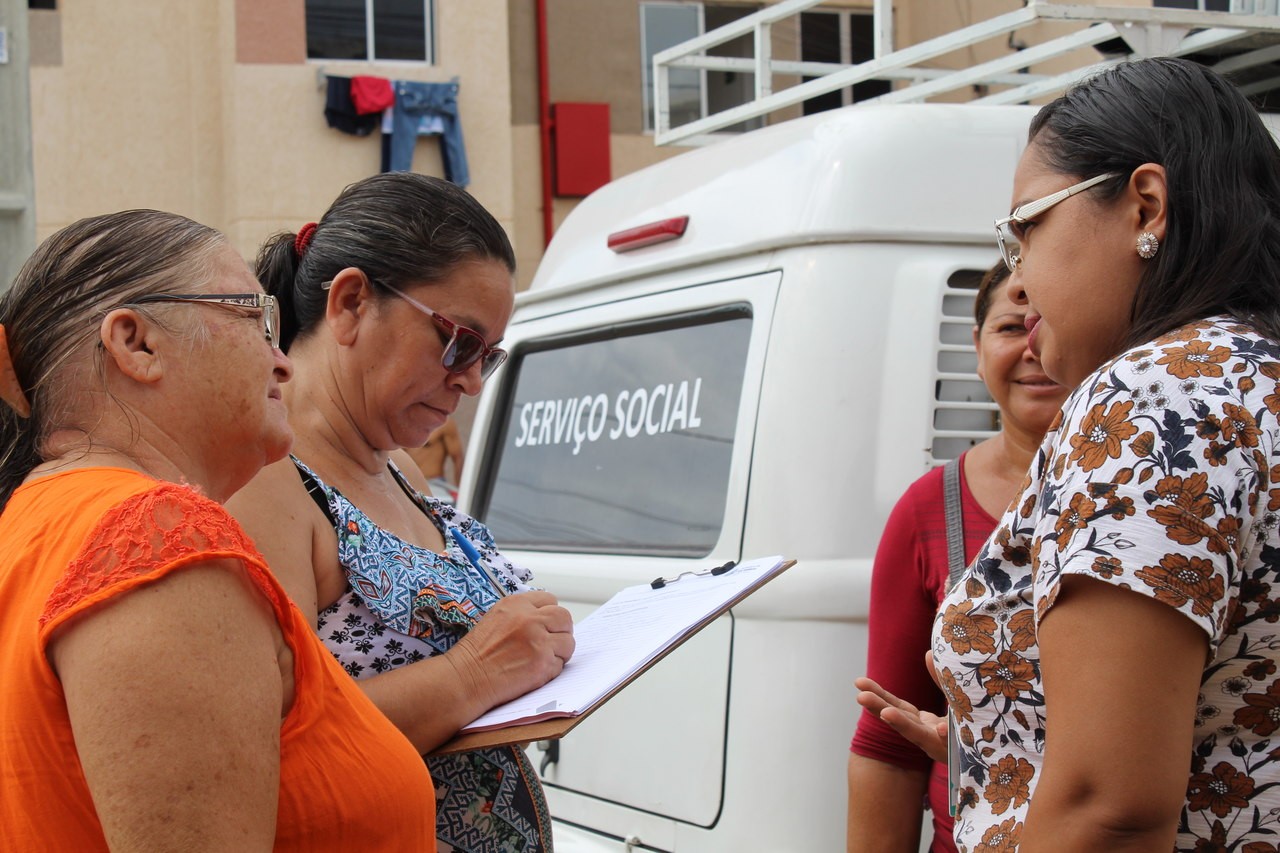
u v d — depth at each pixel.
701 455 3.00
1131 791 1.29
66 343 1.45
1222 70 3.85
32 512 1.38
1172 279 1.48
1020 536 1.57
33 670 1.28
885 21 3.90
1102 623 1.32
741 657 2.70
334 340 2.00
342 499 1.90
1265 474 1.35
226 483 1.54
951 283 2.83
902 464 2.71
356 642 1.86
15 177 4.57
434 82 12.85
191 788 1.23
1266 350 1.41
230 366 1.49
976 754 1.64
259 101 12.60
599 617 2.22
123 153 12.82
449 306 1.98
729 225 3.11
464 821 1.89
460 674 1.83
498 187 13.20
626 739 2.96
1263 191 1.53
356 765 1.43
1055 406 2.27
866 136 2.87
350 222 2.00
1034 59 3.51
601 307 3.54
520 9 13.52
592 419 3.47
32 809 1.27
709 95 14.02
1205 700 1.39
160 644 1.25
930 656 2.13
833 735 2.59
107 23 12.74
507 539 3.71
